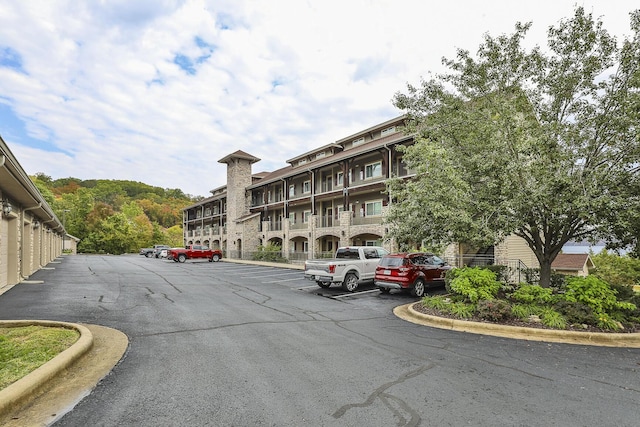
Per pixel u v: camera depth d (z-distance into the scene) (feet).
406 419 12.06
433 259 45.14
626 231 26.81
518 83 31.37
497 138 29.43
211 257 124.26
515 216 29.48
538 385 15.31
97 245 210.18
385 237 40.24
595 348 21.22
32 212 59.26
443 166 30.63
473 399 13.76
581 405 13.42
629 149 25.96
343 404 13.12
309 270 47.47
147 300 35.45
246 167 145.28
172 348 19.63
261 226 135.85
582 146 28.14
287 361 17.81
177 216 342.03
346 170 92.58
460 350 20.42
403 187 40.29
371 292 45.37
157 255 159.33
